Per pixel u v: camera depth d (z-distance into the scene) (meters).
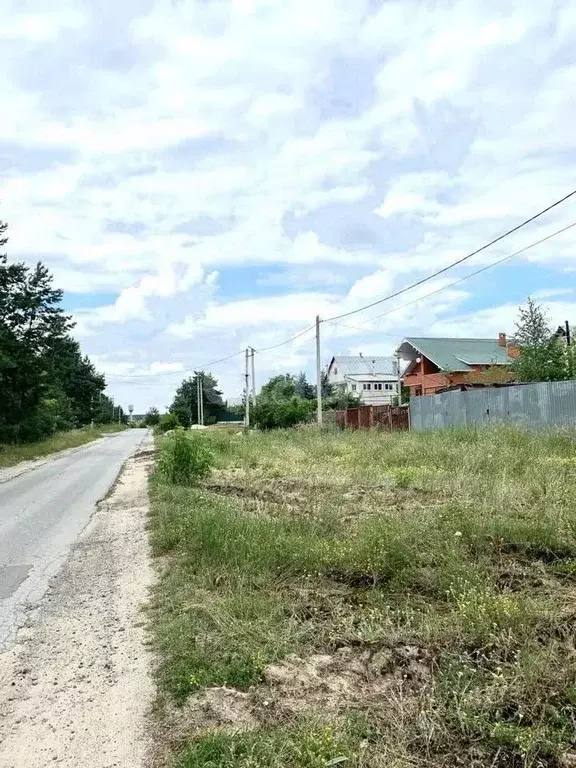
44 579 6.91
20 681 4.31
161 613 5.29
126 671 4.30
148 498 12.34
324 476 12.96
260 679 3.85
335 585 5.48
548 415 17.58
